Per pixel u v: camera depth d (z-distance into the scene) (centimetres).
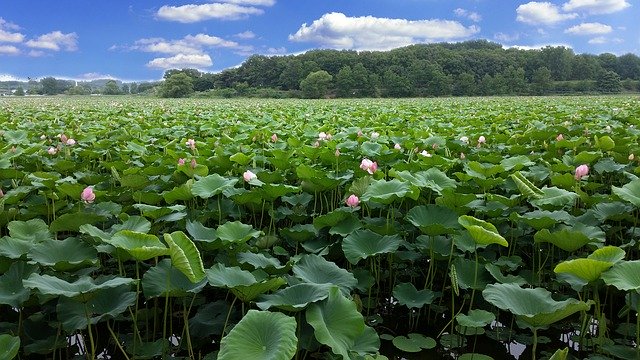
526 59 10519
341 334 303
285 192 545
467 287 423
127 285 375
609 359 362
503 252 560
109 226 544
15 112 2045
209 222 591
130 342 412
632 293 388
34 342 382
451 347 428
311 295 323
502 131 1227
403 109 2394
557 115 1532
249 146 895
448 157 804
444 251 472
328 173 674
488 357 401
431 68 9075
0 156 714
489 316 385
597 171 698
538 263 530
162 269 373
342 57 10188
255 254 413
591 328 444
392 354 425
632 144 862
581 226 471
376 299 498
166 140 1103
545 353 417
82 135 1057
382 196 471
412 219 460
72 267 372
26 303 377
